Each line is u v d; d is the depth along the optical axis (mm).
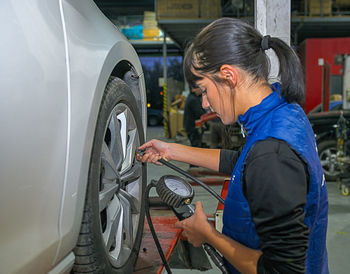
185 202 1170
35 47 871
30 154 826
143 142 1721
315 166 792
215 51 819
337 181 4469
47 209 895
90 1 1397
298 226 731
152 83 22656
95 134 1169
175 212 1171
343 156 4387
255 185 749
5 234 766
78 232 1058
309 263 903
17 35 821
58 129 928
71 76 1005
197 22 8680
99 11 1461
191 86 920
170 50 15969
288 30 1936
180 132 11250
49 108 895
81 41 1112
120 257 1332
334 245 2916
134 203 1564
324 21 9055
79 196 1030
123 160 1441
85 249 1097
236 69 826
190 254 1630
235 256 851
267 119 827
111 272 1232
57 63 949
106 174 1310
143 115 1773
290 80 854
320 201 882
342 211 3758
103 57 1234
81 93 1046
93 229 1109
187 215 1149
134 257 1463
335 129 4832
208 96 886
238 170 831
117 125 1387
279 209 721
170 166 1351
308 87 8297
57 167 924
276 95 858
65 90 968
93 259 1116
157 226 1877
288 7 1928
